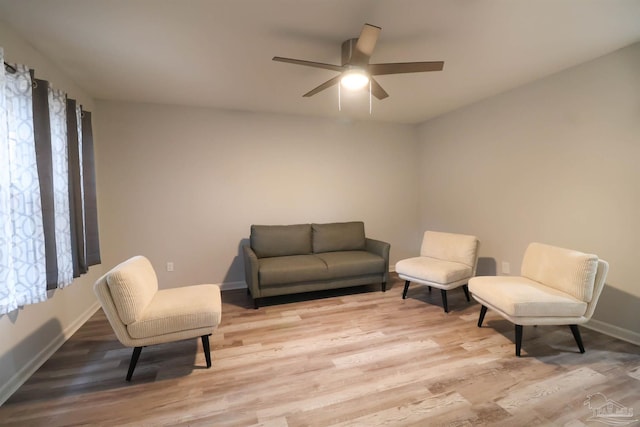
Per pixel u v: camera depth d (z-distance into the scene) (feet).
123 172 11.19
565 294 7.32
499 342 7.69
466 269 10.30
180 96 10.65
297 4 5.64
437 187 14.25
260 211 12.90
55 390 5.95
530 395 5.65
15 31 6.38
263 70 8.52
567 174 8.98
